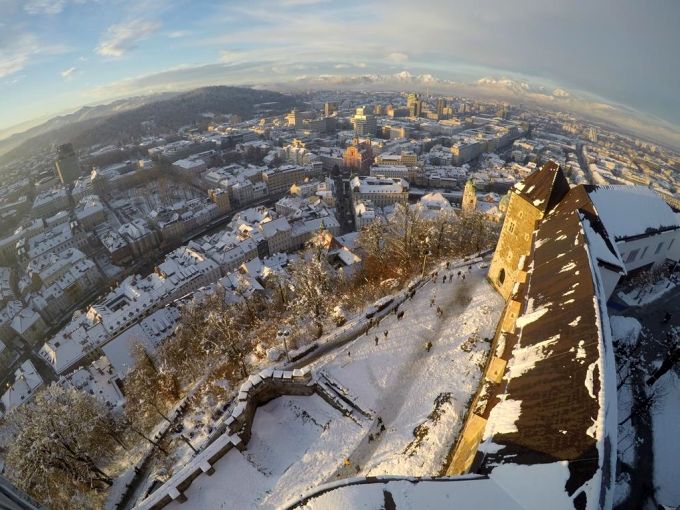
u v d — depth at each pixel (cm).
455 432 4794
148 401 7619
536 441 3027
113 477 6259
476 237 11038
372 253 11319
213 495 4503
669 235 7300
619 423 4775
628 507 3953
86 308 16700
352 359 6206
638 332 6188
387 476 2945
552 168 6750
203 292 12381
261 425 5344
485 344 6119
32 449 5700
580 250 4950
